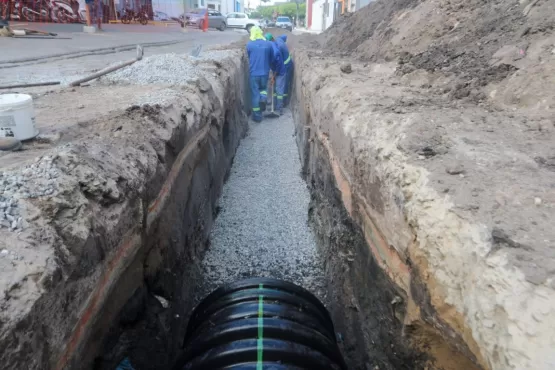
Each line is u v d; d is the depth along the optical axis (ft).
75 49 34.53
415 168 6.98
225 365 7.02
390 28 22.93
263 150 27.48
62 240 5.85
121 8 83.82
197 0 129.90
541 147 7.54
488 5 16.20
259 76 33.40
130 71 19.22
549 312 4.09
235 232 17.08
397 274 7.34
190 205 13.39
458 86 11.96
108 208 7.41
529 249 4.77
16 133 8.97
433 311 5.93
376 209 8.35
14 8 58.54
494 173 6.54
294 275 14.39
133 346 8.34
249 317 8.25
